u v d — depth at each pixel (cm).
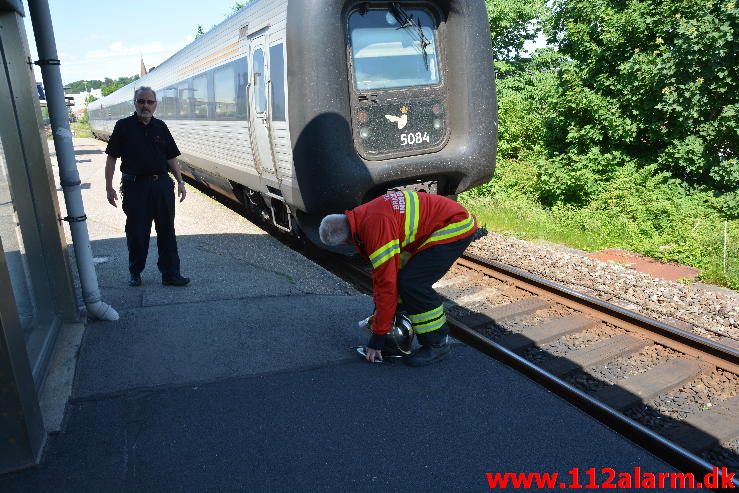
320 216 657
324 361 423
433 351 420
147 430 340
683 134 995
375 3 629
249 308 521
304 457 316
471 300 584
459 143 679
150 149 541
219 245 764
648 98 1010
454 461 313
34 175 436
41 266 441
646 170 993
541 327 507
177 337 460
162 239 570
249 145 819
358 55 628
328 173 612
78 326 470
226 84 906
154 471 305
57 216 456
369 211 374
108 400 370
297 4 606
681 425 364
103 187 1338
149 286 585
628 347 463
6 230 375
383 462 312
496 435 335
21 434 302
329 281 612
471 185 695
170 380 395
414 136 661
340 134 607
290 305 530
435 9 662
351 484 295
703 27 902
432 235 391
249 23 763
